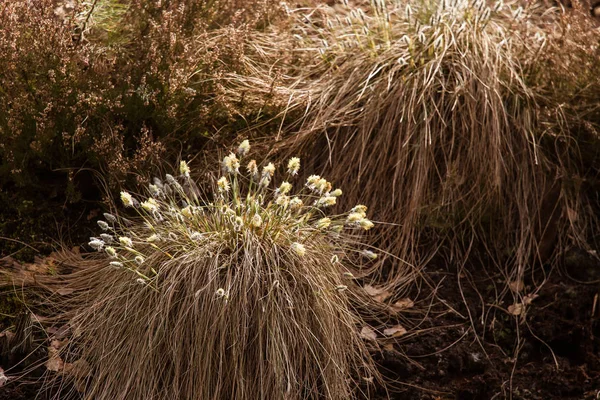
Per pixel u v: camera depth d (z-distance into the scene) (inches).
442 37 227.8
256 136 217.9
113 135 197.9
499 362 184.1
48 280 186.2
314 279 167.9
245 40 230.8
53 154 202.7
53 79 191.8
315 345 167.2
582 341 189.2
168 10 216.5
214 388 162.4
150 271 168.6
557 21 254.7
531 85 230.4
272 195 206.1
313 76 234.4
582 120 221.9
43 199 203.0
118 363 164.2
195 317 160.6
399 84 218.2
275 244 170.6
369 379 174.6
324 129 214.4
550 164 219.1
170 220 176.9
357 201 211.9
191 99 208.4
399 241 206.2
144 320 163.9
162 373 163.8
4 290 184.5
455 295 199.0
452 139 212.2
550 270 207.6
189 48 213.0
